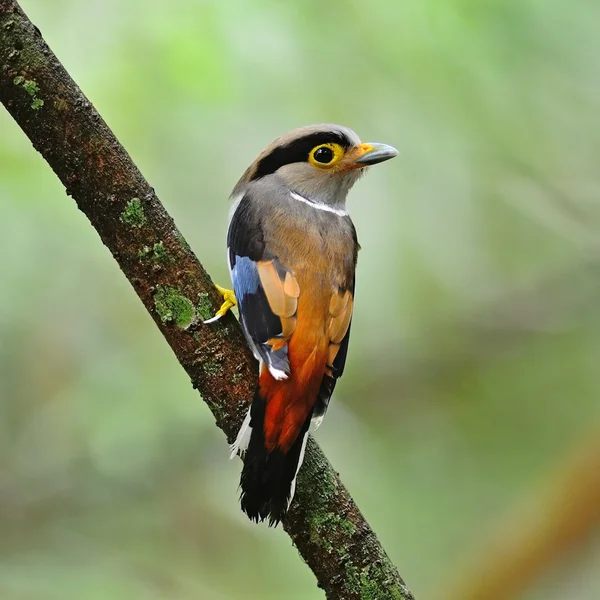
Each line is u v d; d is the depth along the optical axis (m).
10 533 11.25
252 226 7.45
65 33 11.70
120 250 6.48
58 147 6.42
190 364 6.51
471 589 10.24
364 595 6.39
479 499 11.70
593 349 12.62
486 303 12.78
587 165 12.57
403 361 12.52
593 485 10.13
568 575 10.17
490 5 12.09
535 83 12.37
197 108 11.80
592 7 12.23
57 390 11.80
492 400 12.47
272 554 11.31
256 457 6.30
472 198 12.67
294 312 6.84
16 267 11.75
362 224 12.63
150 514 11.42
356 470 11.93
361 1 12.00
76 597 10.75
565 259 12.91
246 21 11.77
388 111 12.24
